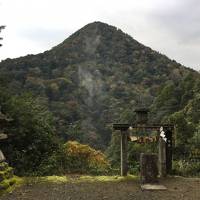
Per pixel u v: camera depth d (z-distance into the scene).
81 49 130.00
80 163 15.08
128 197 10.12
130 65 124.81
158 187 11.24
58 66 108.62
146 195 10.37
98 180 12.66
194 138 22.83
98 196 10.23
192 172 14.72
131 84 110.81
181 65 123.94
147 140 13.44
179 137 27.77
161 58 127.69
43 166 14.19
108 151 44.94
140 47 136.00
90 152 15.83
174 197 10.12
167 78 112.38
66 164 14.96
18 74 84.50
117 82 110.94
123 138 13.45
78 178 12.98
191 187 11.52
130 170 14.51
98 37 139.12
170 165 13.82
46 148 15.20
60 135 18.91
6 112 14.44
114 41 138.75
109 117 89.19
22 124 14.64
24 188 11.19
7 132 14.05
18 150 14.59
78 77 106.44
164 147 13.39
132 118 59.38
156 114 61.75
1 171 11.48
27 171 13.77
